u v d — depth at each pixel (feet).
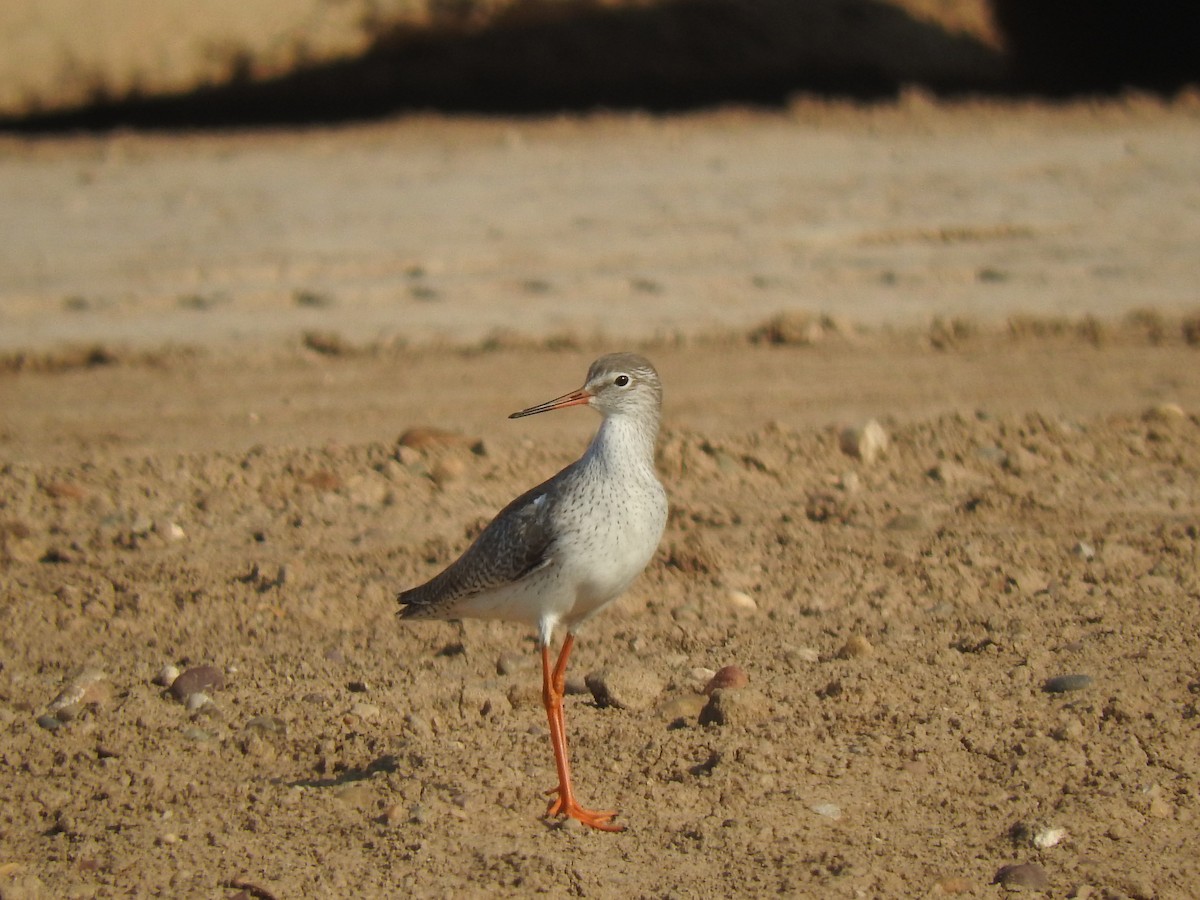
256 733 31.35
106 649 36.09
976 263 71.72
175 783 29.81
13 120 119.65
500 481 46.50
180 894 26.07
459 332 62.54
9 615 37.50
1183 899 25.04
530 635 37.06
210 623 37.50
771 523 43.09
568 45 137.08
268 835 27.94
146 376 58.34
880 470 47.14
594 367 30.50
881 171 93.76
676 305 65.77
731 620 37.22
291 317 65.36
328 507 44.73
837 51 137.90
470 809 28.55
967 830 27.40
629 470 29.99
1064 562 39.60
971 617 36.40
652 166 97.25
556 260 73.92
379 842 27.55
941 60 136.56
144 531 42.83
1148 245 74.28
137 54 127.65
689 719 32.09
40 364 59.82
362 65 132.26
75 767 30.58
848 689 32.30
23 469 46.85
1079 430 49.49
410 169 98.27
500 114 118.83
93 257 76.13
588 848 27.30
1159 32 121.29
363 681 34.01
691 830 27.63
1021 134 104.68
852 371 57.00
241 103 125.39
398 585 39.24
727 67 134.62
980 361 58.13
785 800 28.48
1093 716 30.76
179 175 98.02
